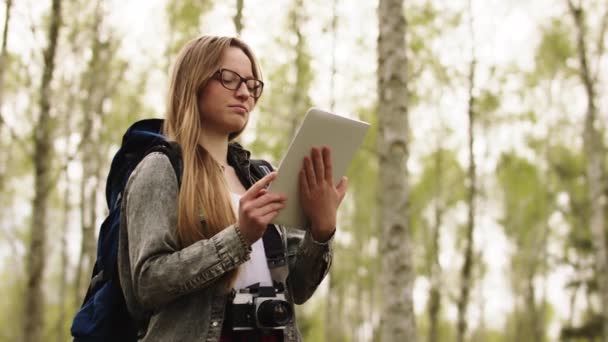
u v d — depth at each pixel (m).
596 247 12.55
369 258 24.00
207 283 1.64
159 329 1.69
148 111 14.70
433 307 19.36
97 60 12.09
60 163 13.35
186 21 11.62
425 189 20.67
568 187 19.59
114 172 1.95
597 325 16.66
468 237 13.12
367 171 21.44
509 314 30.53
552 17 14.45
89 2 11.84
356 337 26.23
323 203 1.85
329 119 1.79
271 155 12.44
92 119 12.24
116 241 1.83
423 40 13.44
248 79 1.95
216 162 1.87
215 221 1.76
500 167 18.38
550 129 19.44
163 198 1.73
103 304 1.78
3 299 27.36
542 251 24.23
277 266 1.91
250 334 1.75
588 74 12.84
